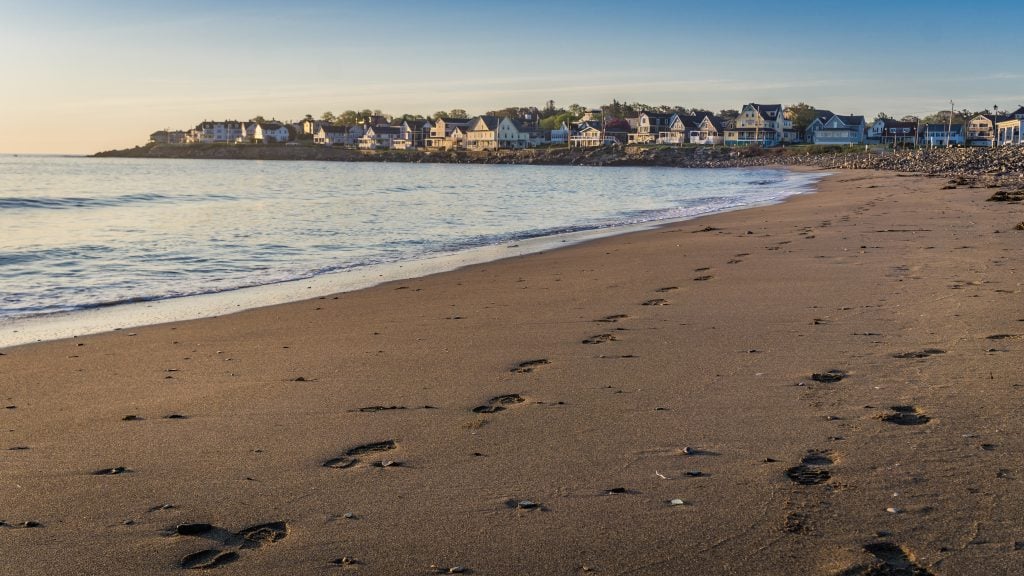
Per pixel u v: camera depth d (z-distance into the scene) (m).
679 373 7.41
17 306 12.63
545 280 14.02
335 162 177.50
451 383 7.36
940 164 72.94
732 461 5.17
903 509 4.35
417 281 14.49
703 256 16.34
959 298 10.27
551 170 117.06
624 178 78.75
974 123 148.00
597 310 10.86
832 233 19.42
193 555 4.06
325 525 4.38
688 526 4.26
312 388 7.29
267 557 4.03
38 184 58.19
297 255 19.06
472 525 4.34
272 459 5.45
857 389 6.62
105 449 5.71
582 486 4.84
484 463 5.28
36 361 8.65
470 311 11.19
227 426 6.20
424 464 5.29
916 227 19.84
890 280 12.08
